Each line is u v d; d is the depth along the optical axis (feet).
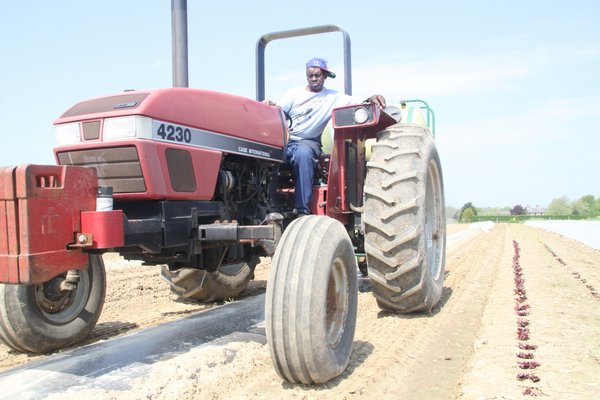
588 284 20.56
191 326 13.74
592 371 10.14
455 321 14.70
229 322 14.21
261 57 17.48
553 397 8.88
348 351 10.36
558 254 34.91
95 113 10.18
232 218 12.57
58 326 11.92
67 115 10.50
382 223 13.46
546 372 10.10
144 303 17.67
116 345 11.93
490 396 8.96
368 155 18.34
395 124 15.61
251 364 10.61
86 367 10.31
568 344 11.94
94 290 12.80
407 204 13.33
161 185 10.14
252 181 13.37
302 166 14.51
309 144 14.98
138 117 9.82
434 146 15.61
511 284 20.61
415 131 14.73
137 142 9.76
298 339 8.93
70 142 10.33
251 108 13.06
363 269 19.39
